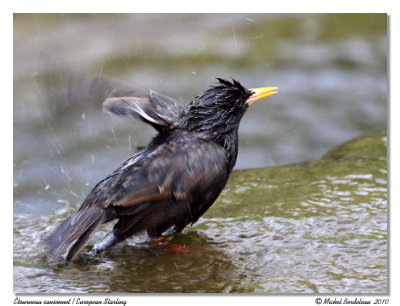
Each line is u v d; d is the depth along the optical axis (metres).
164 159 9.81
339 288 8.60
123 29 25.52
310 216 10.95
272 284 8.84
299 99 21.17
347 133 19.50
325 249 9.79
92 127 19.81
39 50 23.48
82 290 8.98
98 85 11.56
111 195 9.63
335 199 11.63
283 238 10.25
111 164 18.16
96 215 9.73
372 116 20.16
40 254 10.29
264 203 11.72
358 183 12.31
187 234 10.64
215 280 9.09
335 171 13.09
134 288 8.98
